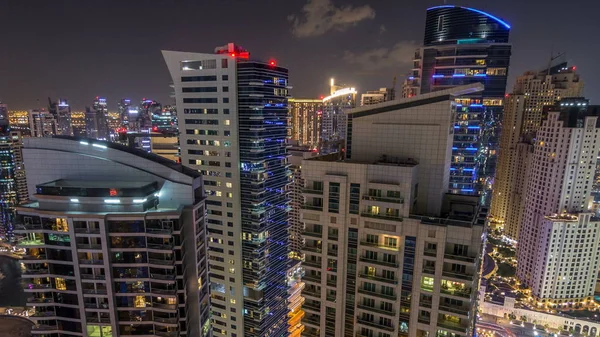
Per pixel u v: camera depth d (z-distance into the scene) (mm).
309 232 69875
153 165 65438
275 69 125125
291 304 164500
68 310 62531
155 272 61312
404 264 62312
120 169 65500
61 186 60781
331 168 66312
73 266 60500
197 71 115562
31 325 112250
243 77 111812
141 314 62812
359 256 65625
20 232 60500
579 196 186750
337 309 69062
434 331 60875
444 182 66688
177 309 63344
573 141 181500
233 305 127062
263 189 122062
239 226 121375
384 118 68438
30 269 61969
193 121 120062
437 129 64062
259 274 123438
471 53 174375
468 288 58125
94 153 65750
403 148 67438
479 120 169375
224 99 113812
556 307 187125
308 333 73312
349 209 65688
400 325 64062
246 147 116375
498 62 174375
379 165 62375
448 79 178750
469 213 65938
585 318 172125
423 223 59719
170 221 60312
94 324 62188
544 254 186500
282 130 134500
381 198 62469
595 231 182125
